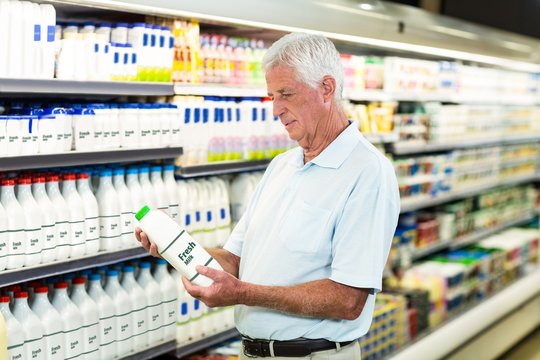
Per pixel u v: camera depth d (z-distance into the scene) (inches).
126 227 119.3
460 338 194.1
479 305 213.8
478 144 248.7
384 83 187.8
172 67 127.0
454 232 235.3
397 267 206.5
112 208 116.8
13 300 104.3
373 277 86.7
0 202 100.9
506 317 225.9
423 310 196.2
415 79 199.9
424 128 211.9
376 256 87.0
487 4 267.1
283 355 92.4
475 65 258.8
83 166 119.6
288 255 90.4
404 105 212.8
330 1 140.7
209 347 147.9
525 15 289.4
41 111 105.4
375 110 187.2
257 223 95.4
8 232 100.8
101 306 115.8
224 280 84.1
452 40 187.2
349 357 93.1
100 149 113.2
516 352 230.4
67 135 107.7
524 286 241.4
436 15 184.9
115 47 116.1
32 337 103.7
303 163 94.4
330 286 87.0
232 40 143.1
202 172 132.6
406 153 215.2
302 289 86.9
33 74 102.6
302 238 89.6
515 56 227.9
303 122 88.0
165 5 110.7
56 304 109.7
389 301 184.5
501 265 247.3
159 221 90.0
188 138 130.6
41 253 105.1
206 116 133.6
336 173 89.4
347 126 92.2
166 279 128.6
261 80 149.1
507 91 262.8
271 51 87.3
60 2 106.8
